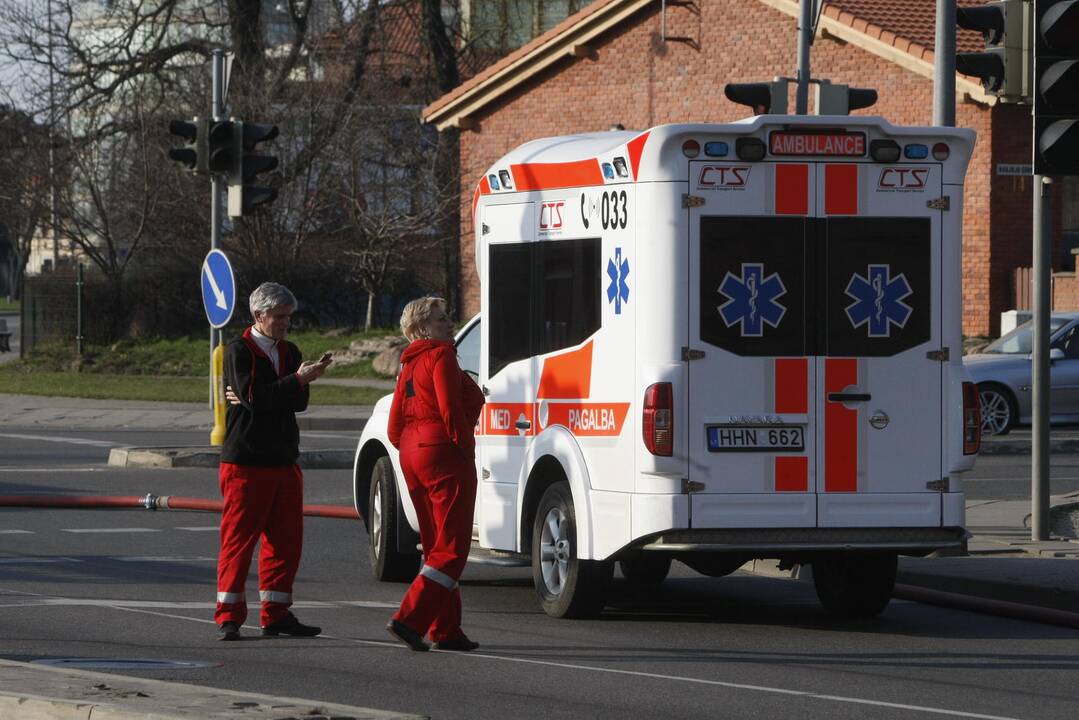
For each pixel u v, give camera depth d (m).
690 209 29.14
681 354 29.06
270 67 131.12
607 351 30.08
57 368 115.88
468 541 26.81
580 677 24.81
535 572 31.84
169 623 29.36
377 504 36.19
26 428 78.75
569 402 31.08
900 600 34.53
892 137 29.83
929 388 30.03
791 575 38.16
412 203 127.38
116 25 131.38
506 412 32.97
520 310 32.62
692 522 29.02
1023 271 93.56
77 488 53.81
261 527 27.80
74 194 125.25
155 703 19.61
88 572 35.94
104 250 126.06
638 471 29.11
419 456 26.62
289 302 27.58
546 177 31.94
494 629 29.77
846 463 29.61
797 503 29.41
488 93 124.88
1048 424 39.16
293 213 125.56
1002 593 33.22
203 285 62.25
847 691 23.98
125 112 126.44
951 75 40.88
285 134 125.19
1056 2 34.09
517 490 32.44
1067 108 34.28
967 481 55.59
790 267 29.50
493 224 33.44
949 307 30.14
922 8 102.81
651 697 23.28
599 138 31.75
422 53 145.38
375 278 124.25
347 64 131.75
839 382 29.61
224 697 20.08
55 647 26.58
